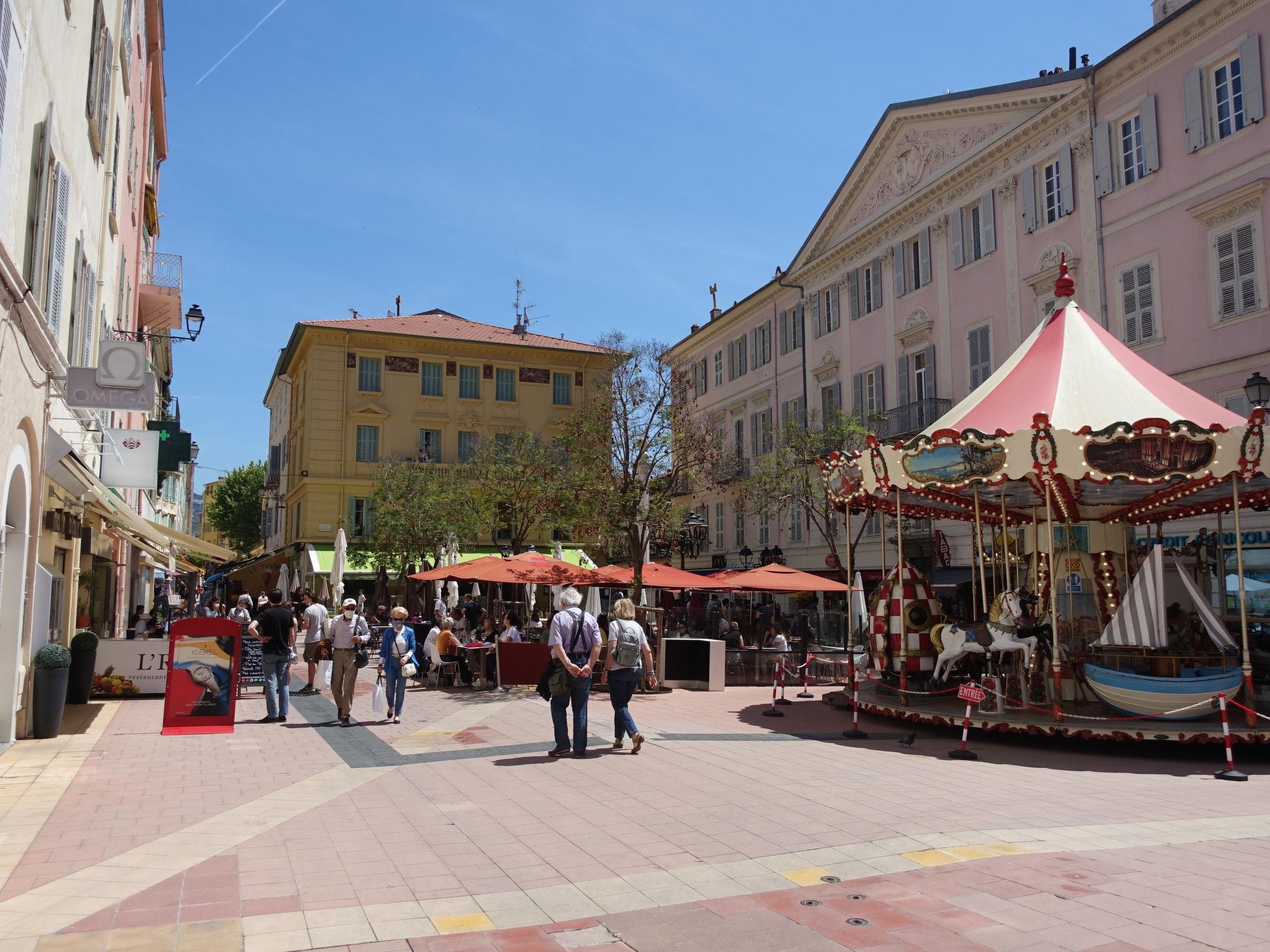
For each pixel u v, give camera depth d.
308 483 44.75
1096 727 11.07
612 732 11.88
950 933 4.68
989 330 27.89
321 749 10.44
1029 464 11.70
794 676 19.38
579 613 10.21
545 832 6.77
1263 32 20.52
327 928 4.76
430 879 5.62
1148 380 13.99
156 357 34.28
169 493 61.53
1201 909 5.01
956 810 7.56
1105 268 24.17
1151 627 11.77
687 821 7.09
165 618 34.81
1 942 4.49
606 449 20.34
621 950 4.50
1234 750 11.22
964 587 27.30
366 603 42.25
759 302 40.78
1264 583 20.30
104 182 15.91
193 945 4.50
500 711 14.09
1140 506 15.62
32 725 10.88
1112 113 24.28
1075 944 4.52
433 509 32.22
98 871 5.73
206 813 7.32
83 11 12.34
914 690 14.05
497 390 48.47
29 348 9.59
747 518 40.03
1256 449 10.80
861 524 32.84
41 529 10.94
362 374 46.31
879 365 32.75
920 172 31.03
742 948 4.51
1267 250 20.25
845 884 5.50
